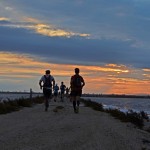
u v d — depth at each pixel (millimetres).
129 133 14289
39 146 9930
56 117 17953
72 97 21516
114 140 11750
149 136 15172
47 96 22391
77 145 10320
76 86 21375
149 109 52312
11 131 12516
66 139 11164
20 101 27250
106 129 13844
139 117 22172
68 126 14180
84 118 17906
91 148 10016
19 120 16250
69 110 23484
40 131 12664
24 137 11273
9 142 10391
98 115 21281
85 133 12500
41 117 17859
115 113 22984
